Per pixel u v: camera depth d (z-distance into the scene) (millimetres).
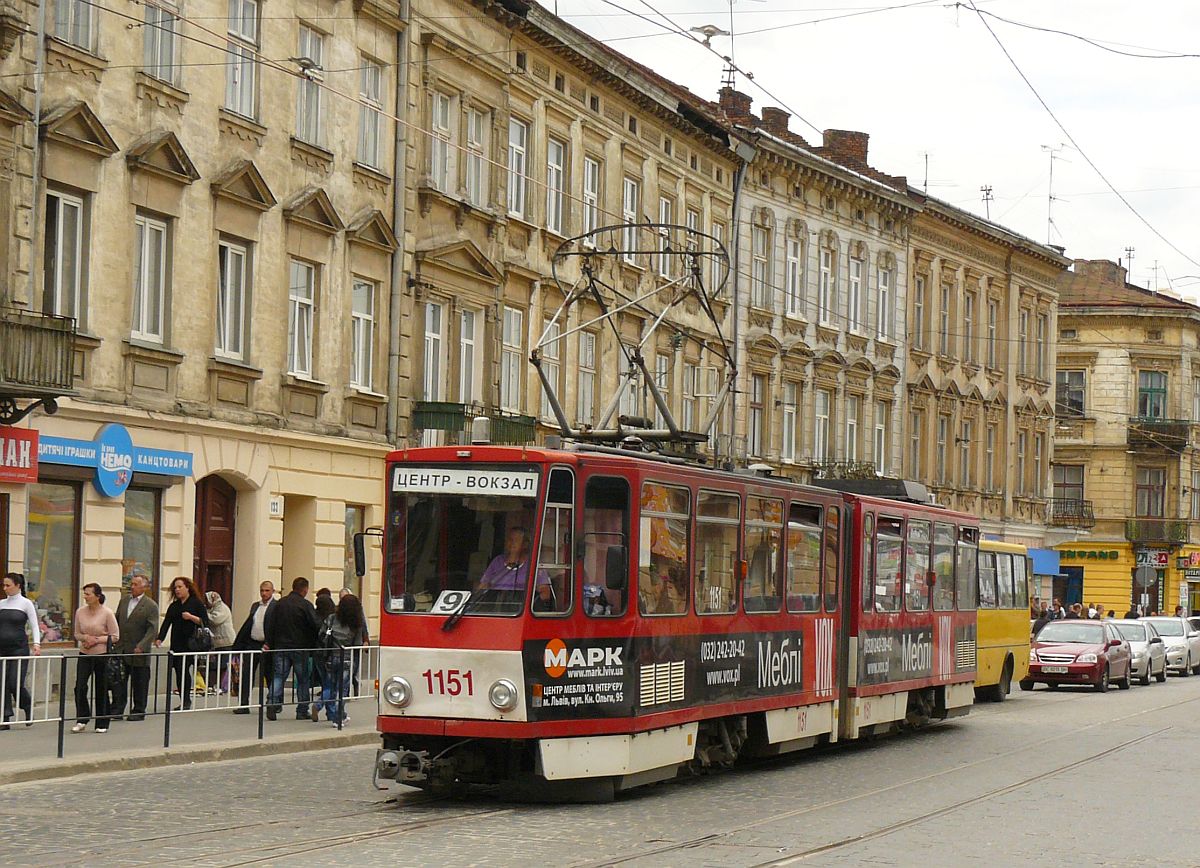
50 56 23828
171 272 26672
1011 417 66625
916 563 25672
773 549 20375
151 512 26578
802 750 23484
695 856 13055
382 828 14164
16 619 20984
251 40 28906
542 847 13289
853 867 12719
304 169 30250
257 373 28812
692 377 46219
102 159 24953
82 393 24625
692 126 45438
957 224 61562
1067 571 79312
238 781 17516
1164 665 46562
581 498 16484
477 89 35812
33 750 18391
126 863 12016
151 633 21969
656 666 17234
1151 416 79500
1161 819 16141
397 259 33062
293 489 30031
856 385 54844
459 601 16234
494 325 36562
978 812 16406
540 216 38625
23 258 23281
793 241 51594
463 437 33125
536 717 15945
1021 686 40781
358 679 24141
